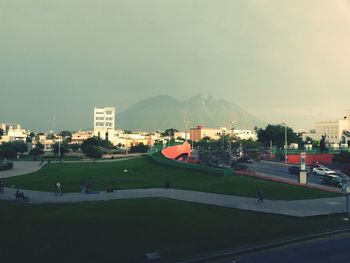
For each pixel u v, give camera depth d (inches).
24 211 1408.7
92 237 1120.2
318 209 1641.2
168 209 1513.3
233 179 2593.5
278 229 1275.8
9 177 2906.0
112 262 935.7
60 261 935.0
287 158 4761.3
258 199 1792.6
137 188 2196.1
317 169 3208.7
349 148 6003.9
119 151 7504.9
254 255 1022.4
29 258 948.0
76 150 7726.4
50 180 2613.2
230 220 1376.7
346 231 1290.6
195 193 2007.9
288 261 971.3
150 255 935.7
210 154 5728.3
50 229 1186.6
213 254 1002.1
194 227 1259.2
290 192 2106.3
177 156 5767.7
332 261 973.2
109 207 1520.7
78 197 1849.2
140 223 1284.4
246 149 6865.2
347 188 1541.6
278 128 6067.9
